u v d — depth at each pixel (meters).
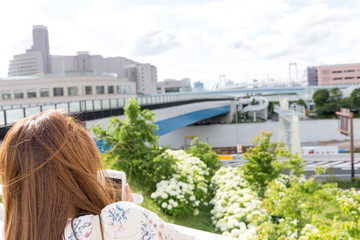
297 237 5.19
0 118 9.34
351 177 25.91
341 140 59.06
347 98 64.06
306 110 68.44
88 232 0.81
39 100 47.59
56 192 0.81
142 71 149.62
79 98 47.19
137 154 7.51
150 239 0.82
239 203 6.09
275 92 100.25
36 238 0.80
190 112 39.69
